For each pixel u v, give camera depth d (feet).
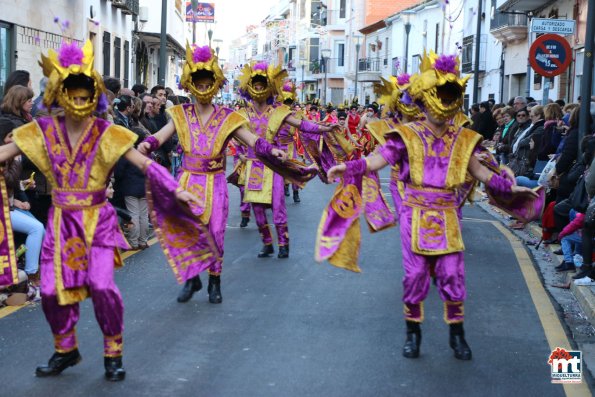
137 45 104.17
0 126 25.40
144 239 34.27
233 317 23.66
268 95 32.78
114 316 17.99
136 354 20.12
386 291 27.25
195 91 24.41
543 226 35.58
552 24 43.57
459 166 19.63
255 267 30.96
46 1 58.18
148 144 24.31
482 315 24.44
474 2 114.32
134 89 45.47
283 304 25.27
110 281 17.95
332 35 220.02
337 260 19.90
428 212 19.67
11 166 24.77
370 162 19.83
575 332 23.07
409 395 17.65
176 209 19.51
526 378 18.88
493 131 62.39
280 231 32.89
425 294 20.02
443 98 19.43
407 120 29.53
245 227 41.57
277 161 25.53
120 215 33.45
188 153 25.03
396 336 22.00
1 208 18.69
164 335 21.74
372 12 188.44
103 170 18.06
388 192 60.44
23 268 25.54
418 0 178.60
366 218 23.13
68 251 17.85
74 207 17.94
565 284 28.48
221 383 18.20
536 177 40.24
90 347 20.61
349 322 23.32
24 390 17.56
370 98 179.63
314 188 63.82
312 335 21.97
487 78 112.16
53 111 28.19
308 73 241.96
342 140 34.12
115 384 18.01
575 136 32.99
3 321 22.89
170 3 117.39
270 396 17.46
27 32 54.29
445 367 19.53
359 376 18.80
